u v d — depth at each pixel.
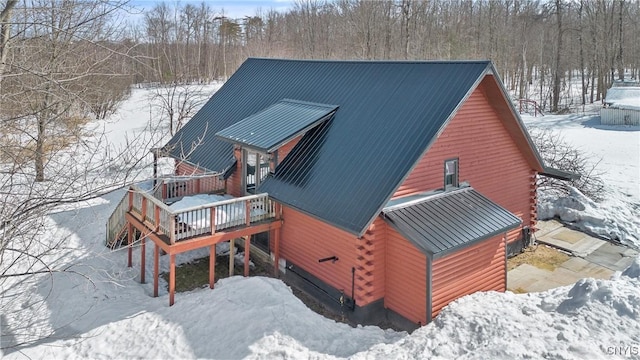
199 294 11.91
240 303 11.10
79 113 18.45
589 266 14.30
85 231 16.62
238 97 19.95
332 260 12.12
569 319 9.02
